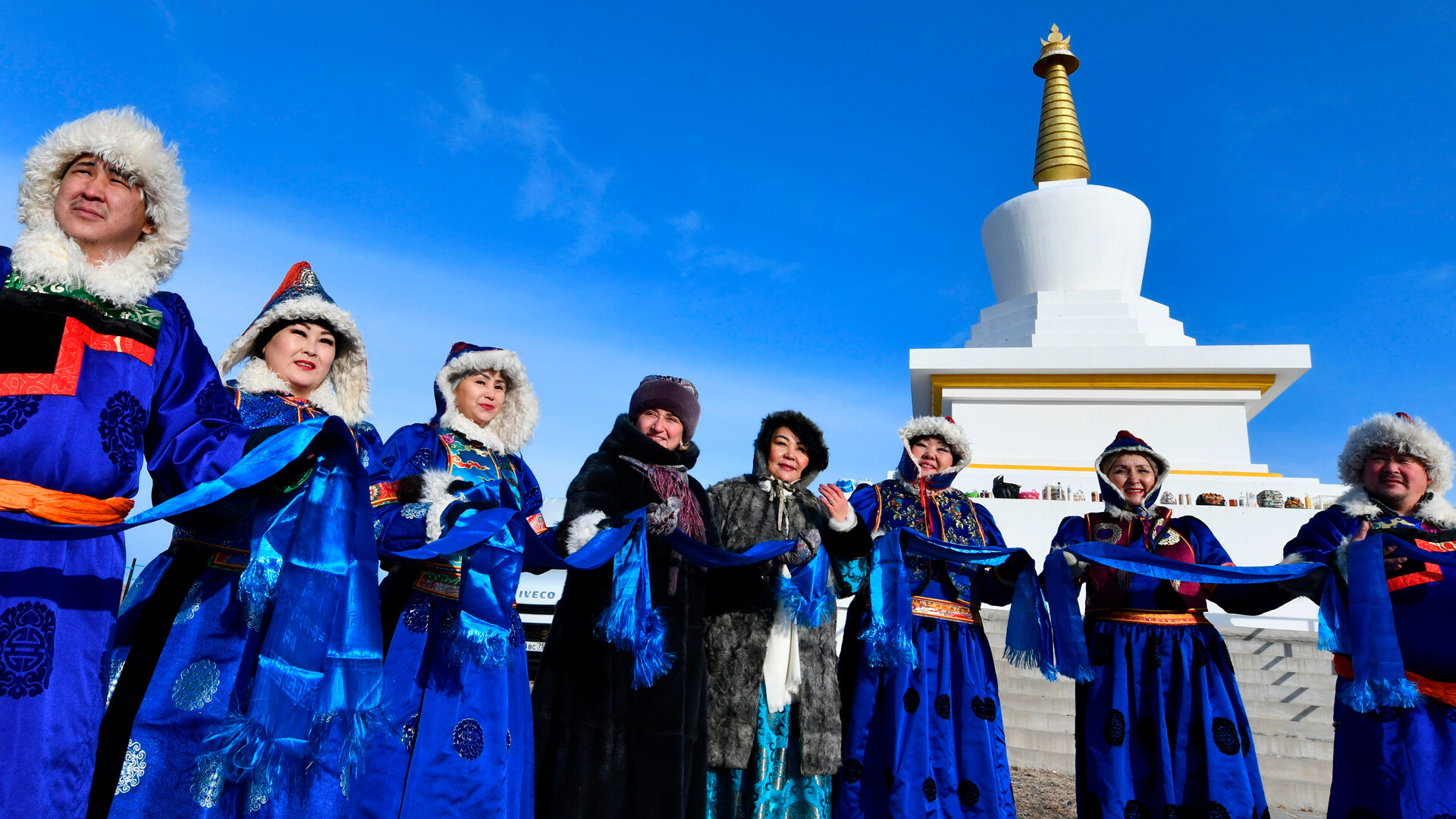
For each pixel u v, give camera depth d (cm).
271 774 260
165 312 292
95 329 270
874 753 464
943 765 455
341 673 277
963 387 1742
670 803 371
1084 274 1950
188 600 297
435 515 350
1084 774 474
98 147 273
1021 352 1694
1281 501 1300
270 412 352
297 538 280
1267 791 686
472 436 421
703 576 433
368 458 377
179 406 287
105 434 263
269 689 262
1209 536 521
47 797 240
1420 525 450
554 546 415
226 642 290
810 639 454
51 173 276
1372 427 470
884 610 461
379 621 292
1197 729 459
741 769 427
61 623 250
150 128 288
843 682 501
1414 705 406
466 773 340
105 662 261
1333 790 440
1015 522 1303
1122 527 527
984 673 487
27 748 238
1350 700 411
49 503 248
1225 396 1644
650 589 391
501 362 433
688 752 389
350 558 287
